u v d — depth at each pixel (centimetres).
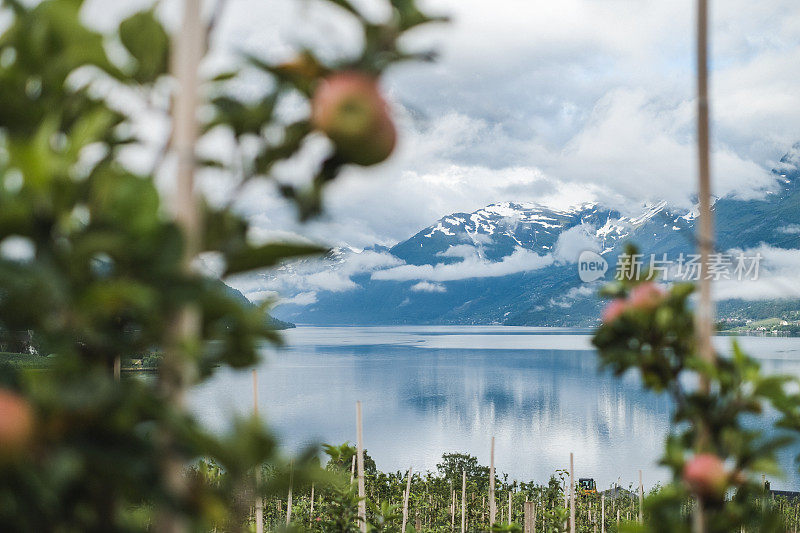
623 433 14500
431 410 16575
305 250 113
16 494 93
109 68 119
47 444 94
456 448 11938
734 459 182
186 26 111
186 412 108
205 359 118
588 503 3375
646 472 10419
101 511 103
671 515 186
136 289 96
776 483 7344
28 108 119
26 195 101
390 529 920
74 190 101
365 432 12675
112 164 110
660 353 197
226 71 120
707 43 186
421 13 115
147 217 100
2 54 119
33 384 96
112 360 107
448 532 2469
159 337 108
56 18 117
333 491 768
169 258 100
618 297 202
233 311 113
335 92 108
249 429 109
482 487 3684
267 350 120
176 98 110
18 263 95
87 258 97
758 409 182
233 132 117
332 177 114
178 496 102
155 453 101
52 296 93
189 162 109
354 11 114
